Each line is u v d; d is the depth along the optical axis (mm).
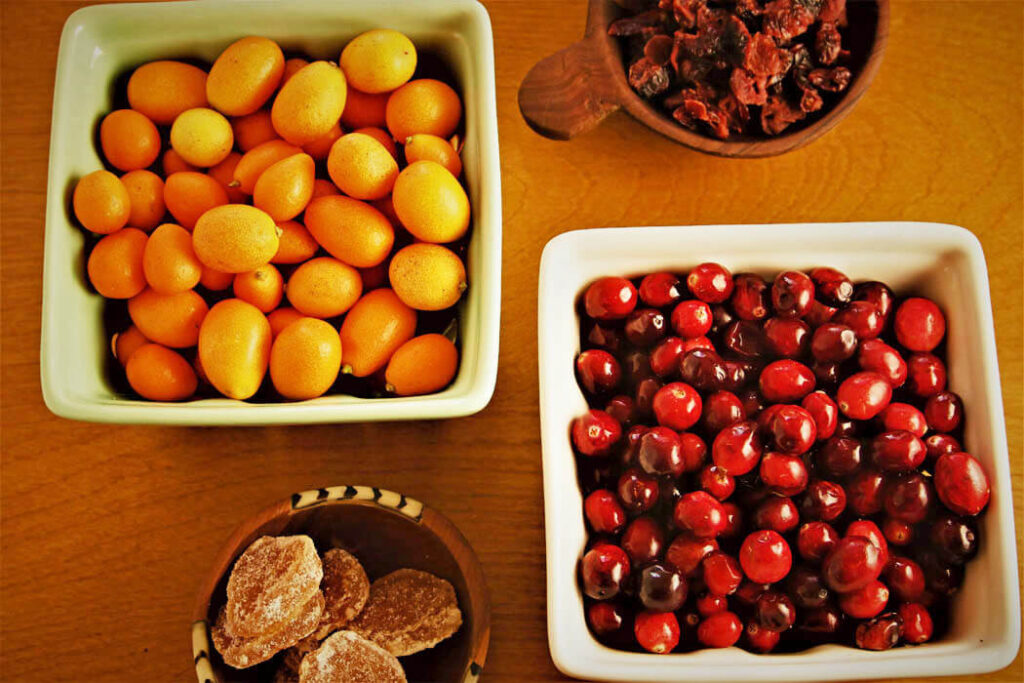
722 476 393
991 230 456
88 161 420
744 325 415
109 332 422
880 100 464
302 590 401
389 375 404
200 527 437
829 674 383
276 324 407
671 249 417
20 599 432
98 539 436
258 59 411
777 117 434
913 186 459
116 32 423
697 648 401
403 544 418
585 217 456
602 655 389
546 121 436
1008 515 395
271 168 396
